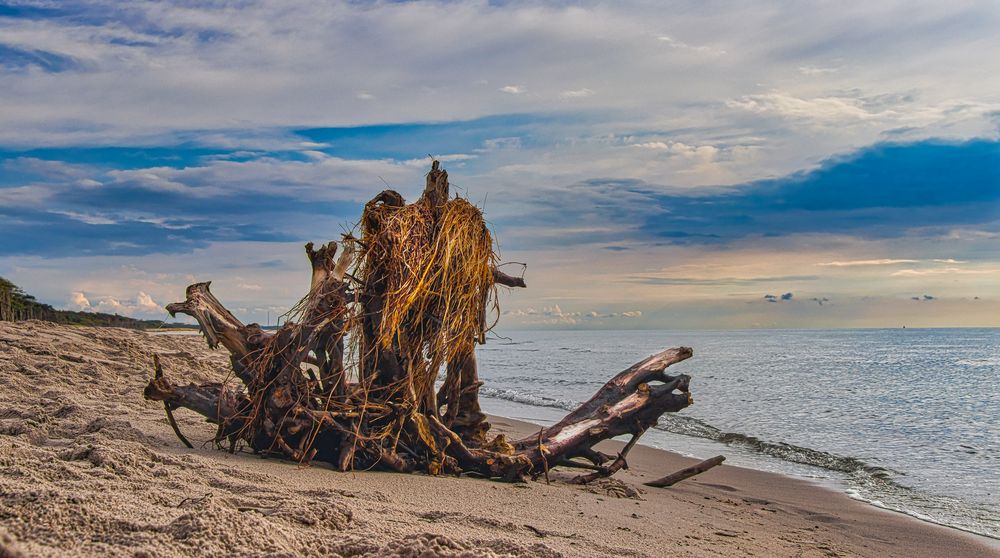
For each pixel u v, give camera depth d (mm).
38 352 12773
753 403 17391
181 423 8070
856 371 29328
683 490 7777
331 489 5199
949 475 9094
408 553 3396
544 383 23656
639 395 7395
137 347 16422
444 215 6918
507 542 3875
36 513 3287
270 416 6434
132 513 3553
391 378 6789
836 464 9797
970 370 29766
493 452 6820
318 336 6520
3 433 6152
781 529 6137
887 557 5508
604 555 4270
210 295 6699
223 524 3342
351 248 6770
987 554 5719
